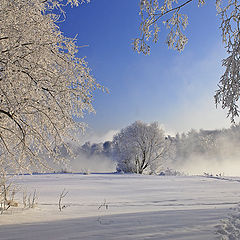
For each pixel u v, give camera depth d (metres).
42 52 6.21
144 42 5.82
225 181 23.41
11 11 6.13
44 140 6.33
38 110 6.11
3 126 6.55
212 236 3.56
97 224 4.72
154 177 28.56
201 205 8.68
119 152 42.06
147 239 3.46
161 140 39.97
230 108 4.91
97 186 17.84
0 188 7.91
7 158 6.43
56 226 4.65
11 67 5.57
